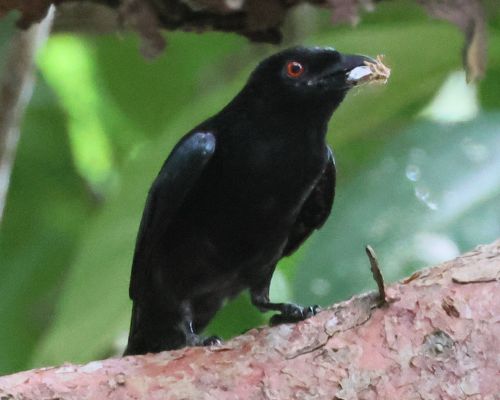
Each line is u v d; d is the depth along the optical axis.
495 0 13.12
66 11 12.31
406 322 8.36
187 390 8.12
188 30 9.99
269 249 10.50
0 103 11.40
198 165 10.13
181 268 10.45
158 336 10.93
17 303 14.58
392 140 12.37
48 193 15.58
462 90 13.37
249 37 10.13
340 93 10.31
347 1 9.68
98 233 11.31
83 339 11.21
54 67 15.98
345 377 8.18
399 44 11.81
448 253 11.39
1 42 13.31
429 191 11.88
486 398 8.07
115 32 12.52
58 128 15.74
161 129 15.65
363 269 11.51
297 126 10.32
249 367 8.26
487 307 8.37
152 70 15.30
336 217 11.86
